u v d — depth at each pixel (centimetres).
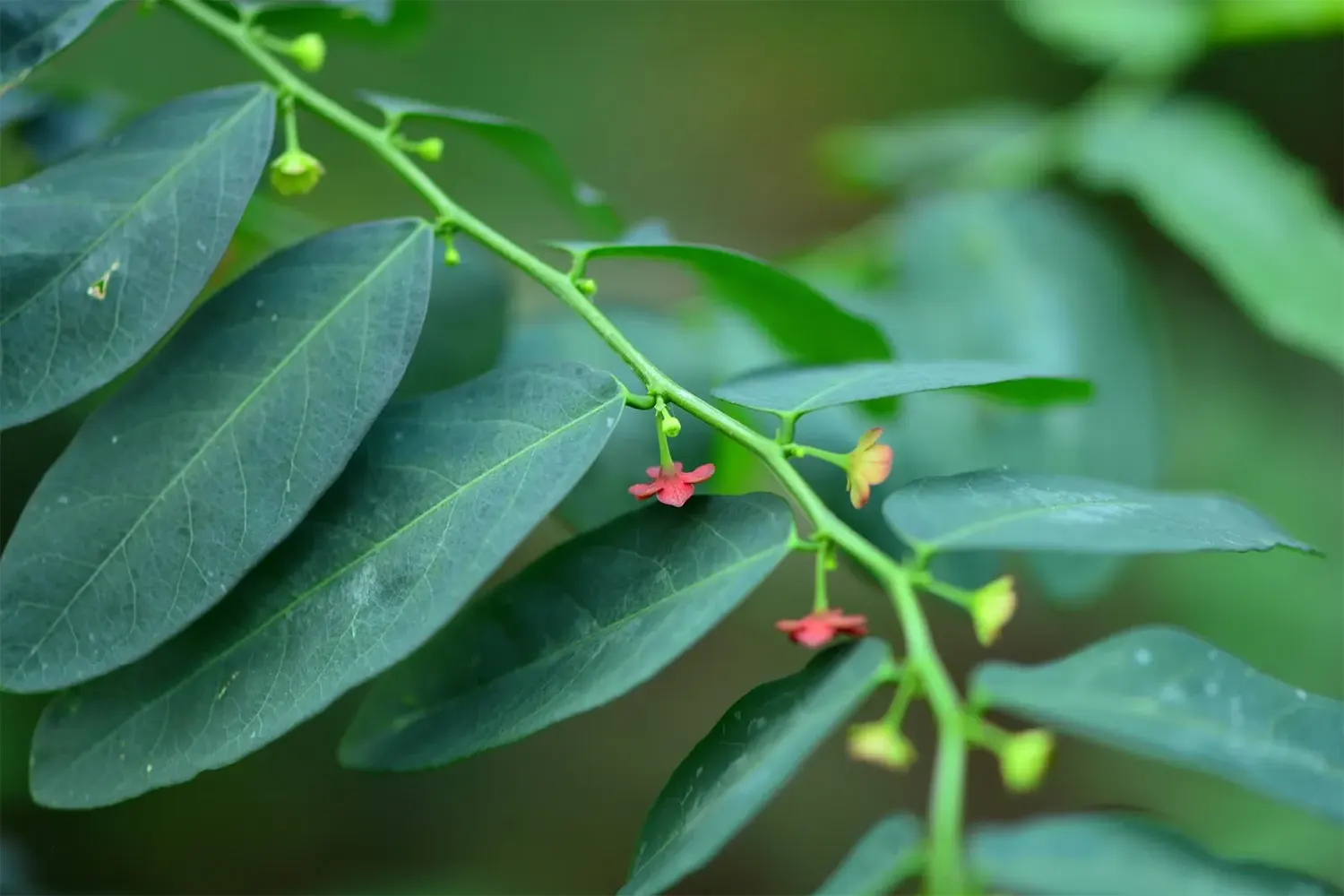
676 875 24
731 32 94
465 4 84
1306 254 45
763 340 37
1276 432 80
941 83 99
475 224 29
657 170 92
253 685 26
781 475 27
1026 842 25
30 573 26
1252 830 67
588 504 33
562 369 27
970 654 80
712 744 26
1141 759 76
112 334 27
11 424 27
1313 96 90
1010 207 46
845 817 79
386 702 26
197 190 28
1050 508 26
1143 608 76
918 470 37
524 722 26
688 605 26
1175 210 46
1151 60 52
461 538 26
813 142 94
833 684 26
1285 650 71
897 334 42
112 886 63
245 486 26
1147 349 44
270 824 69
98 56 61
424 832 73
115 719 26
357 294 28
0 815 55
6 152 38
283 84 30
